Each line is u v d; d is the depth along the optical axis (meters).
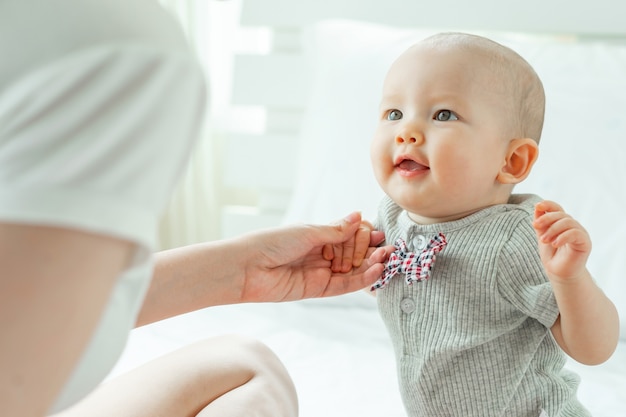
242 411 0.82
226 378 0.88
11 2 0.43
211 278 0.93
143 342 1.36
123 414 0.77
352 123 1.83
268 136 2.23
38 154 0.40
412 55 0.95
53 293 0.40
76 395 0.52
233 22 2.52
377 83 1.86
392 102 0.95
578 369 1.34
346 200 1.75
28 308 0.40
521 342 0.92
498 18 2.08
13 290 0.39
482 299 0.91
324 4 2.21
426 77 0.91
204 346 0.94
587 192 1.56
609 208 1.54
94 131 0.41
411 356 0.97
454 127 0.89
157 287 0.88
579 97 1.68
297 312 1.62
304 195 1.82
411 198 0.91
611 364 1.36
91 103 0.41
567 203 1.57
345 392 1.21
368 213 1.72
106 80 0.42
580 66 1.76
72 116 0.41
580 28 2.03
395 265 0.95
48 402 0.43
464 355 0.93
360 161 1.78
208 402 0.86
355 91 1.87
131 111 0.42
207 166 2.50
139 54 0.43
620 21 2.00
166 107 0.44
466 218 0.93
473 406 0.94
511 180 0.94
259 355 0.95
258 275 0.97
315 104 1.94
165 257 0.91
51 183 0.40
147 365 0.89
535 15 2.05
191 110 0.46
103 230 0.40
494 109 0.91
